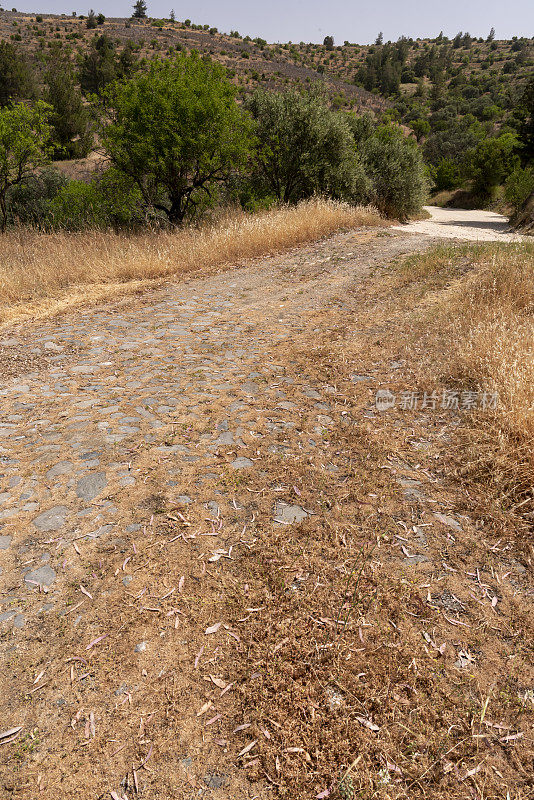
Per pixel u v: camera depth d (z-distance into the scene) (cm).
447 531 277
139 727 182
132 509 290
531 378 369
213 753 175
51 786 164
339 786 165
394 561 257
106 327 620
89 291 769
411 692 195
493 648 212
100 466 329
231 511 291
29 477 318
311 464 335
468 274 688
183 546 265
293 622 224
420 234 1118
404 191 2202
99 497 299
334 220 1202
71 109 3562
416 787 166
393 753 175
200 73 1229
